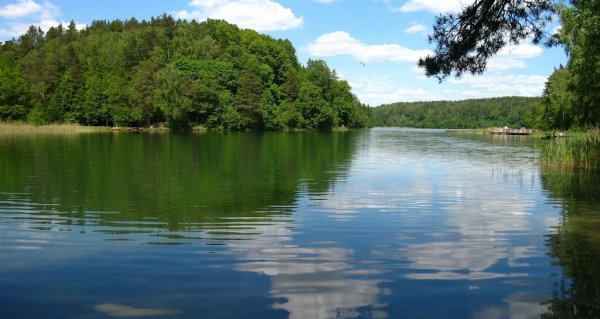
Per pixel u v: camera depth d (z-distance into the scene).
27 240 9.70
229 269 7.96
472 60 11.05
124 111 78.38
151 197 14.99
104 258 8.51
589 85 31.55
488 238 10.15
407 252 9.05
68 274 7.68
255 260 8.45
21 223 11.23
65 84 82.12
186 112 80.00
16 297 6.76
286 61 104.94
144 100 77.06
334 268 8.06
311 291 7.03
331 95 108.00
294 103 95.94
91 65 92.00
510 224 11.55
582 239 10.05
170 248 9.16
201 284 7.27
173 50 95.75
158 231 10.55
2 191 15.83
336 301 6.68
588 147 25.19
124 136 56.88
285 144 45.72
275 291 7.00
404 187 17.77
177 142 45.56
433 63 11.17
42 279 7.45
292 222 11.59
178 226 11.06
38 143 40.12
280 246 9.39
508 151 39.62
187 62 84.50
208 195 15.54
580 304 6.57
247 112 84.69
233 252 8.93
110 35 124.06
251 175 20.91
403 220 11.94
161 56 90.31
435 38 11.13
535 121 86.88
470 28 10.87
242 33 110.25
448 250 9.20
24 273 7.71
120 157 28.44
